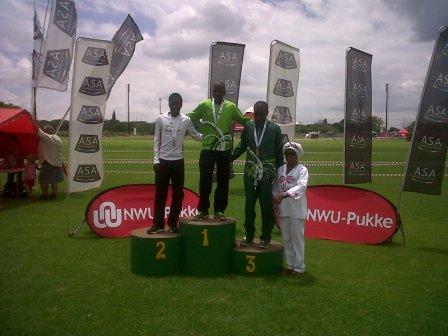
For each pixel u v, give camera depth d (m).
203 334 4.32
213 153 6.25
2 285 5.58
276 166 6.16
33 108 11.97
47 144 12.14
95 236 8.16
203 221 6.14
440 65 7.76
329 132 99.44
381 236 7.95
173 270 6.00
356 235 8.12
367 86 9.23
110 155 32.56
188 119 6.25
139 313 4.77
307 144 57.62
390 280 5.96
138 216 8.35
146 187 8.47
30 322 4.53
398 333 4.41
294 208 6.00
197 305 5.00
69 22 10.25
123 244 7.62
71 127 8.20
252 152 6.04
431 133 7.89
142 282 5.71
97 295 5.27
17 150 12.73
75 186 8.30
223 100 6.36
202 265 5.92
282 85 9.85
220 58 10.25
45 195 12.41
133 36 11.47
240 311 4.86
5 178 17.72
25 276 5.92
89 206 8.02
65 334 4.29
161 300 5.13
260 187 6.05
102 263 6.52
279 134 6.05
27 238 7.95
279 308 4.96
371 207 8.12
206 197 6.34
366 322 4.64
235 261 6.07
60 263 6.50
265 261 5.98
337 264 6.68
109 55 8.39
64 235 8.21
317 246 7.77
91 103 8.33
